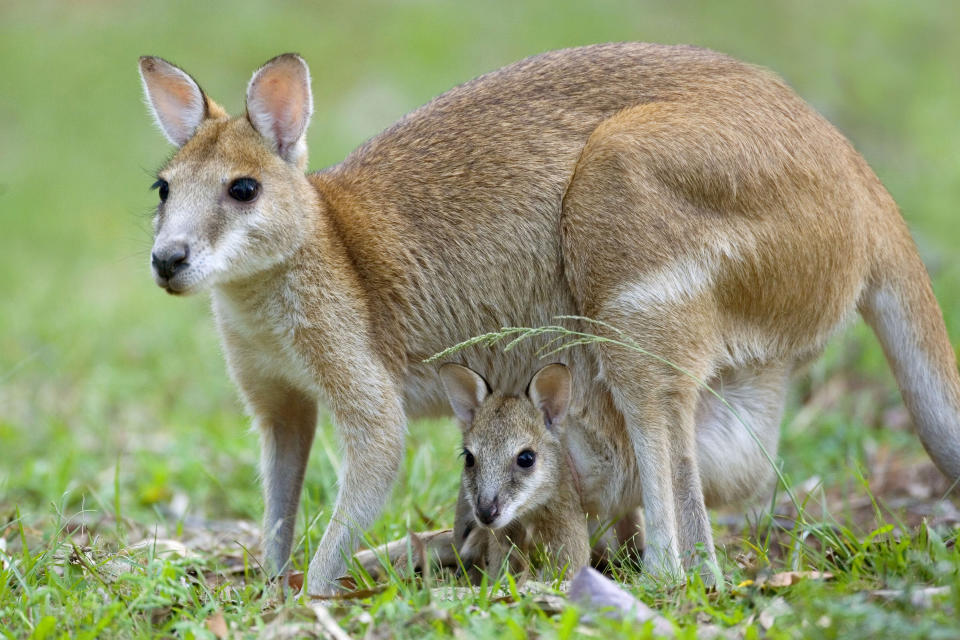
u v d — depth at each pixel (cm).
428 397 1094
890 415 1409
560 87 1075
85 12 3600
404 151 1086
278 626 777
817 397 1460
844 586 813
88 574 934
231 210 993
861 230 1044
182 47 3375
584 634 734
